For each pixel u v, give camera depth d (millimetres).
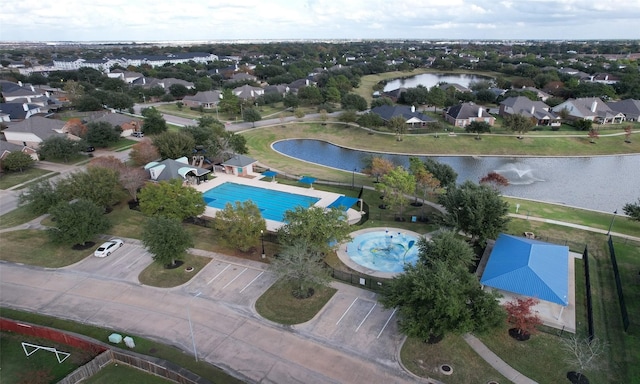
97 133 82938
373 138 102750
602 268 41781
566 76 178250
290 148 98812
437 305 27719
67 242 43875
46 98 127250
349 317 33969
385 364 28922
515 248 40625
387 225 51875
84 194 51062
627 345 30875
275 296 36750
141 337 31625
